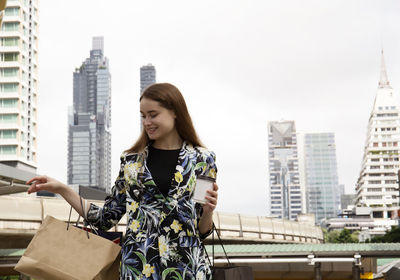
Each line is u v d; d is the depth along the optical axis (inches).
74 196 94.2
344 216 6924.2
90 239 88.6
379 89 7214.6
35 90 3452.3
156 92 88.6
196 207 87.8
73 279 86.0
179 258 82.9
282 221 1706.4
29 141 3321.9
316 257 824.3
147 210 84.7
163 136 91.3
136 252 83.2
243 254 829.8
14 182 729.0
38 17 3528.5
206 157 89.0
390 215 6786.4
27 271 86.1
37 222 1008.2
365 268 1064.2
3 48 3198.8
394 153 6958.7
